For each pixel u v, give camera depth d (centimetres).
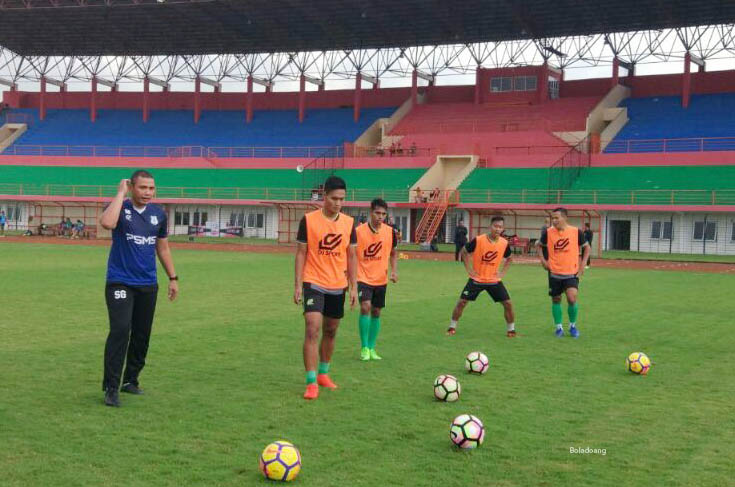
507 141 6141
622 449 678
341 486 581
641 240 5034
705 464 639
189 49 7644
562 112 6506
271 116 7606
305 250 884
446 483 589
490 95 6994
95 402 812
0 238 5175
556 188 5422
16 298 1748
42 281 2152
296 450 602
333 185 875
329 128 7231
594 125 6259
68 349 1117
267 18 6638
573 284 1327
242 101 7856
